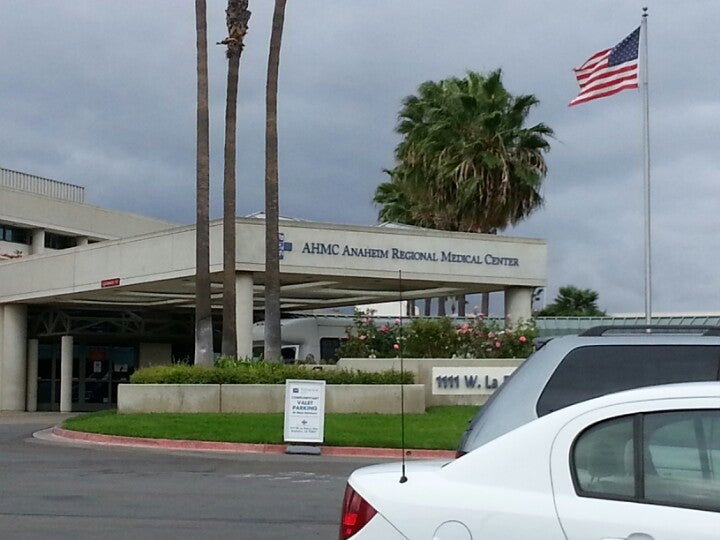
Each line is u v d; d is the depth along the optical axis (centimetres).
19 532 1070
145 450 2066
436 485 488
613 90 2717
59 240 5638
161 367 2694
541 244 3547
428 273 3372
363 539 488
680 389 479
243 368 2638
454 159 4388
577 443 477
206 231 2808
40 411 4506
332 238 3238
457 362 2775
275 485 1479
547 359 721
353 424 2292
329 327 4122
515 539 462
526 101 4419
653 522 448
